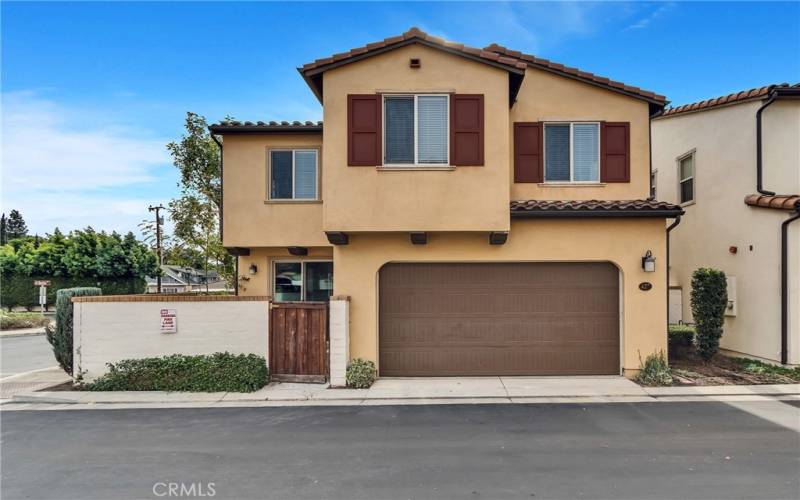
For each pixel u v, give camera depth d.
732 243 11.78
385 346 10.25
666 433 6.68
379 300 10.26
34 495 5.07
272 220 12.41
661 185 15.15
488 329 10.25
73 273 31.14
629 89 11.23
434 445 6.33
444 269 10.28
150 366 9.39
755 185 11.09
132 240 33.47
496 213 9.44
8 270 30.44
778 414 7.50
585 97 11.43
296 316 9.75
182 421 7.52
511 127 11.37
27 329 22.56
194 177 18.44
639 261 10.01
